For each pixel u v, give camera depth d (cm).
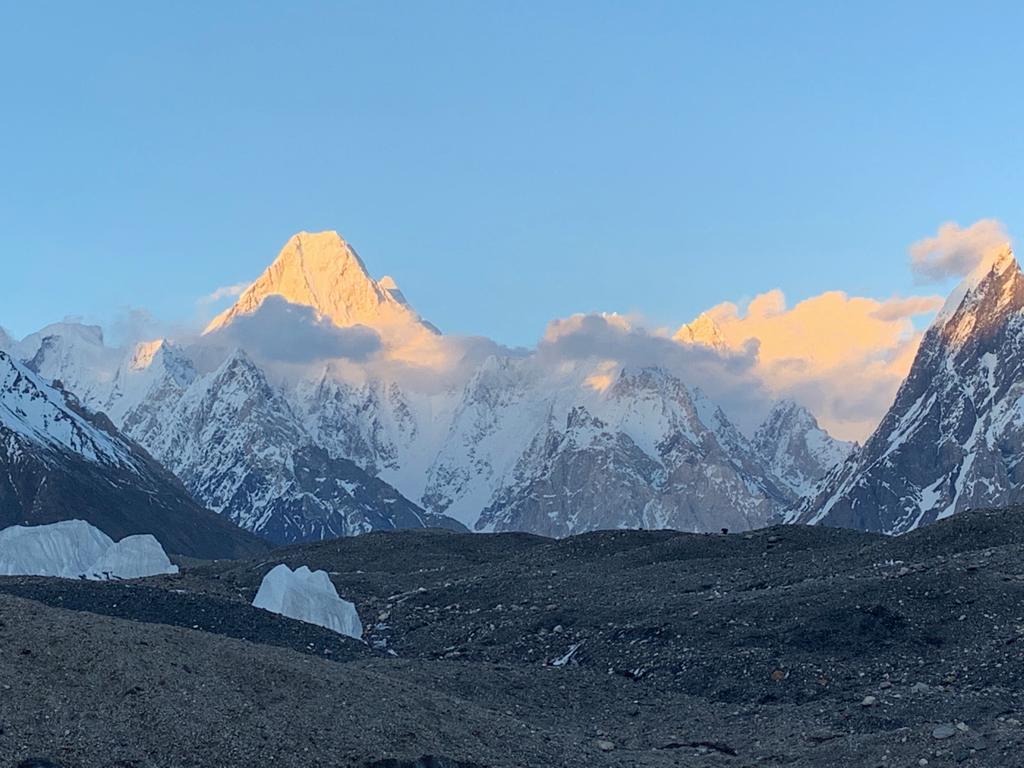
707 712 5319
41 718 3738
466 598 8144
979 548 7312
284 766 3725
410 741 3997
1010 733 4222
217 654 4281
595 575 8381
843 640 5934
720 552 8862
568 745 4412
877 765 4181
